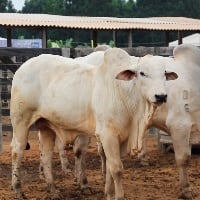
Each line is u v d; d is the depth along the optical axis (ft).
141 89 21.34
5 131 47.19
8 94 46.83
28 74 25.21
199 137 26.94
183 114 25.76
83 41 176.45
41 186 28.43
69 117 23.82
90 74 23.73
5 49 40.40
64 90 23.99
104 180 28.12
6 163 35.37
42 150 25.91
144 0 185.57
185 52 26.99
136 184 28.43
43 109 24.82
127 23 86.74
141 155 33.99
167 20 101.35
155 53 41.57
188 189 25.68
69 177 30.81
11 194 26.50
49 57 25.41
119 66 22.43
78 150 26.58
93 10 173.58
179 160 25.75
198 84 26.35
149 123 22.35
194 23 96.22
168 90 25.59
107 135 22.44
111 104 22.31
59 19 82.43
